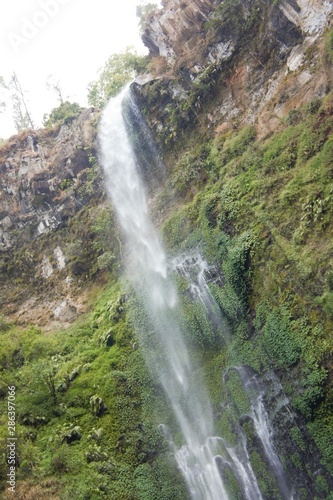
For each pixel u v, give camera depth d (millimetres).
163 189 24312
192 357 17234
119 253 24891
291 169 17422
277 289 15352
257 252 16469
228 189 19266
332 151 15977
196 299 18281
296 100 19469
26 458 15289
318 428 12891
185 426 15945
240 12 23594
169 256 20797
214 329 17156
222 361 16312
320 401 13062
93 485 14617
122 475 15109
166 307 19250
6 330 24656
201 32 25547
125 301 21312
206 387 16234
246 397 15062
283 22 21484
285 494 13188
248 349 15641
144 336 19125
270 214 16797
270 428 14062
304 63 20203
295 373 13875
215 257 18359
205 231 19422
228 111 22891
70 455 15656
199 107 24094
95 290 25016
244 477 14109
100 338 20516
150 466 15359
